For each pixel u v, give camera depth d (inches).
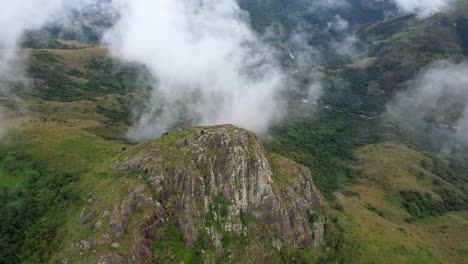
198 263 5142.7
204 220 5546.3
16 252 4982.8
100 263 4414.4
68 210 5492.1
